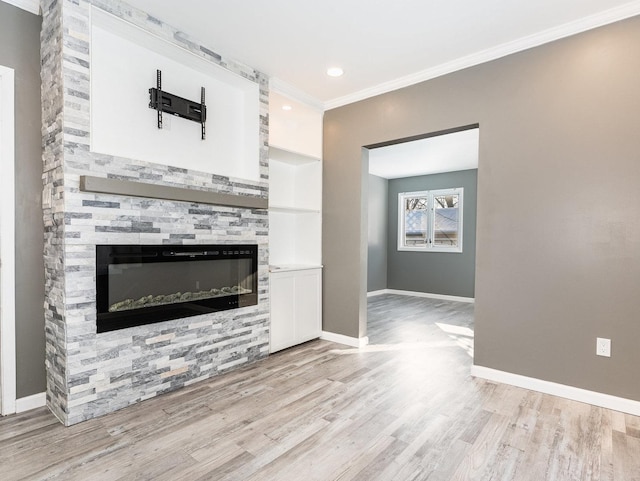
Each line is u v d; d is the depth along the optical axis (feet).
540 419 7.47
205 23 8.42
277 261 13.53
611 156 7.93
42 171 7.78
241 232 10.35
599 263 8.07
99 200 7.38
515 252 9.12
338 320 12.99
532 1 7.52
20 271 7.54
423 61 10.12
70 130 7.01
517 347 9.12
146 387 8.19
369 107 12.06
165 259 8.46
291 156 12.72
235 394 8.56
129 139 8.38
